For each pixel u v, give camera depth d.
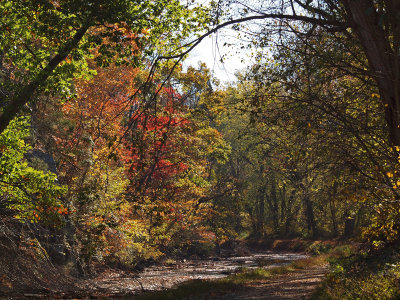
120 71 30.39
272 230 67.31
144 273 28.47
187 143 31.84
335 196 11.21
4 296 15.36
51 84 15.70
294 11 8.91
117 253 25.73
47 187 15.46
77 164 23.09
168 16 16.34
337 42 9.74
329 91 10.94
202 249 45.97
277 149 12.17
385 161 9.70
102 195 20.52
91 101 29.67
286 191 59.53
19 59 16.09
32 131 21.80
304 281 18.00
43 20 14.43
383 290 9.59
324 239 50.12
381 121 10.66
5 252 17.17
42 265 18.80
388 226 12.21
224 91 20.78
